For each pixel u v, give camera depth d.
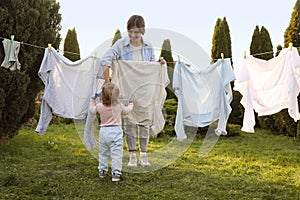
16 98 6.39
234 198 3.91
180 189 4.23
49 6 6.93
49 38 6.69
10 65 4.75
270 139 8.70
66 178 4.61
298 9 9.36
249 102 5.29
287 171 5.21
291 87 4.90
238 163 5.75
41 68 5.00
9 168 5.11
